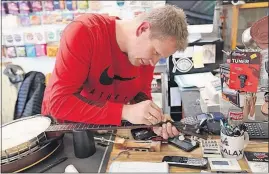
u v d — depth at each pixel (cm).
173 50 95
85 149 96
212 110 119
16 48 222
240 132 92
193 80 157
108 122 97
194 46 164
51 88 102
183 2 175
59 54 102
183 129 103
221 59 164
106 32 108
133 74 122
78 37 99
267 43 107
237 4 164
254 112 110
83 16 110
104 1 213
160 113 101
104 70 114
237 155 92
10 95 194
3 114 188
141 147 100
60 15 217
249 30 112
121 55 114
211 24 176
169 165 91
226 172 86
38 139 94
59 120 104
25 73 209
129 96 130
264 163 89
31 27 219
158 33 91
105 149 102
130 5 210
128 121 99
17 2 213
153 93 170
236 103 111
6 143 92
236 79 104
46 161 95
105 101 106
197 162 90
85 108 98
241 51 103
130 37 106
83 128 97
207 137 105
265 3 162
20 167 89
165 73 178
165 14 93
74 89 100
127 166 89
